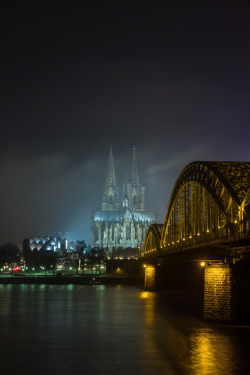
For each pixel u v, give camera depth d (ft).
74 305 432.66
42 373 191.31
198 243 325.42
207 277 302.04
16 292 611.88
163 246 512.22
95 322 321.11
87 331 284.61
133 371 193.36
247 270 287.69
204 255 362.12
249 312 287.69
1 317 346.54
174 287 619.26
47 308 407.44
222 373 189.57
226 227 302.25
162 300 480.64
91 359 213.66
